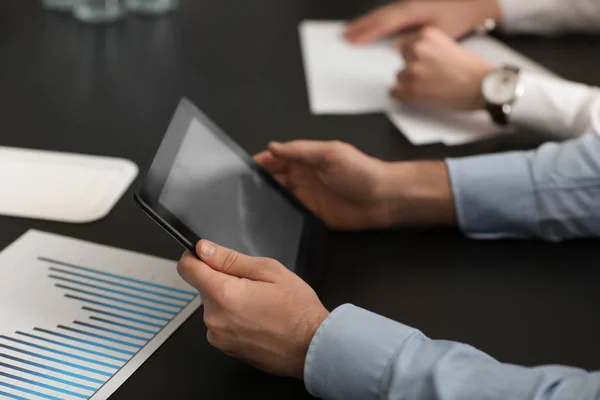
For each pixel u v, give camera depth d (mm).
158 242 802
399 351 589
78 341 653
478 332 702
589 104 1024
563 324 718
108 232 811
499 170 861
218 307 618
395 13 1390
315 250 792
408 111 1133
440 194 856
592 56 1353
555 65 1304
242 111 1106
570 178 847
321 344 604
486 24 1422
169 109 1101
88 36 1334
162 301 713
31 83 1152
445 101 1121
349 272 778
